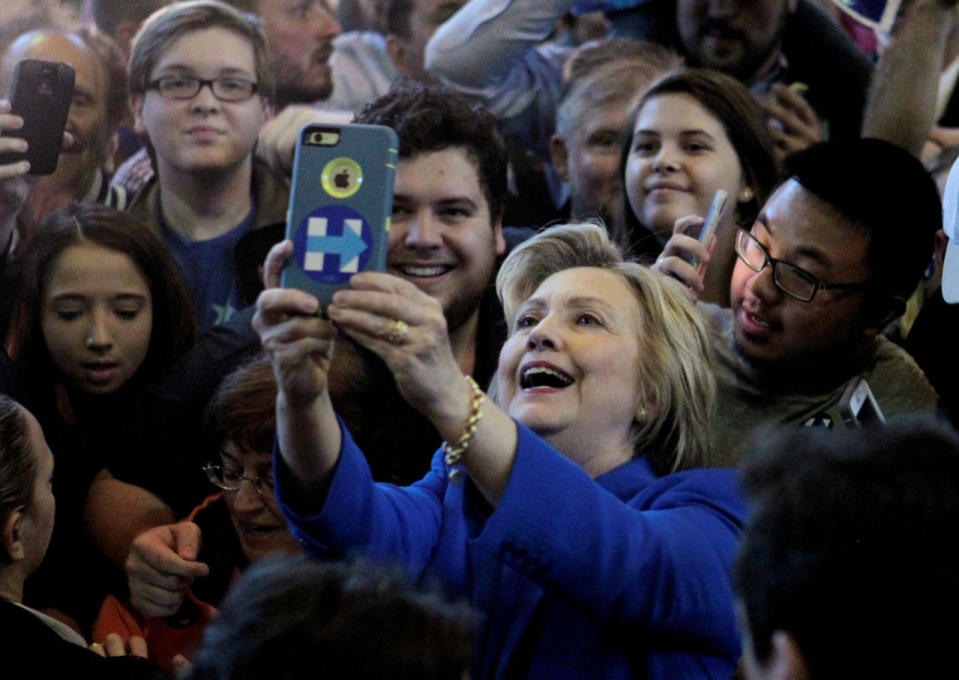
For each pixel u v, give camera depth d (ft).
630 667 9.75
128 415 18.10
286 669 5.63
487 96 19.95
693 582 9.29
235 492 14.78
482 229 15.61
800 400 14.78
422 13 20.06
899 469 6.47
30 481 13.03
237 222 19.27
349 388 14.32
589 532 8.84
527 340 10.96
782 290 14.48
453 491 10.49
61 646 10.59
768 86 20.15
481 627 9.93
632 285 11.24
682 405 10.94
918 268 14.65
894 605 6.19
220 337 18.79
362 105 20.08
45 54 19.27
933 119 20.21
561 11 20.02
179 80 19.31
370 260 8.36
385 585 6.01
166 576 15.02
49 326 18.39
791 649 6.36
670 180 17.72
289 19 19.81
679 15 19.89
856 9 20.29
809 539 6.39
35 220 18.72
